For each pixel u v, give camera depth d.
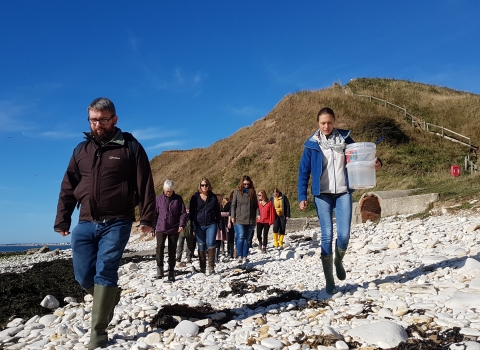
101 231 3.85
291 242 12.62
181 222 7.66
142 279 8.03
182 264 9.60
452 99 39.66
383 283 5.25
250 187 9.48
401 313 4.04
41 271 10.77
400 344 3.35
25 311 5.88
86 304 6.22
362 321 3.94
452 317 3.81
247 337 3.91
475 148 29.36
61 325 4.64
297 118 37.91
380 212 14.74
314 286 5.81
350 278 5.91
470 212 10.46
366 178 4.84
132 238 30.64
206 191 8.14
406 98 40.78
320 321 4.12
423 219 11.17
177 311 4.90
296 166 29.97
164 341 3.97
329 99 39.31
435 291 4.60
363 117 35.12
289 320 4.27
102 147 3.85
